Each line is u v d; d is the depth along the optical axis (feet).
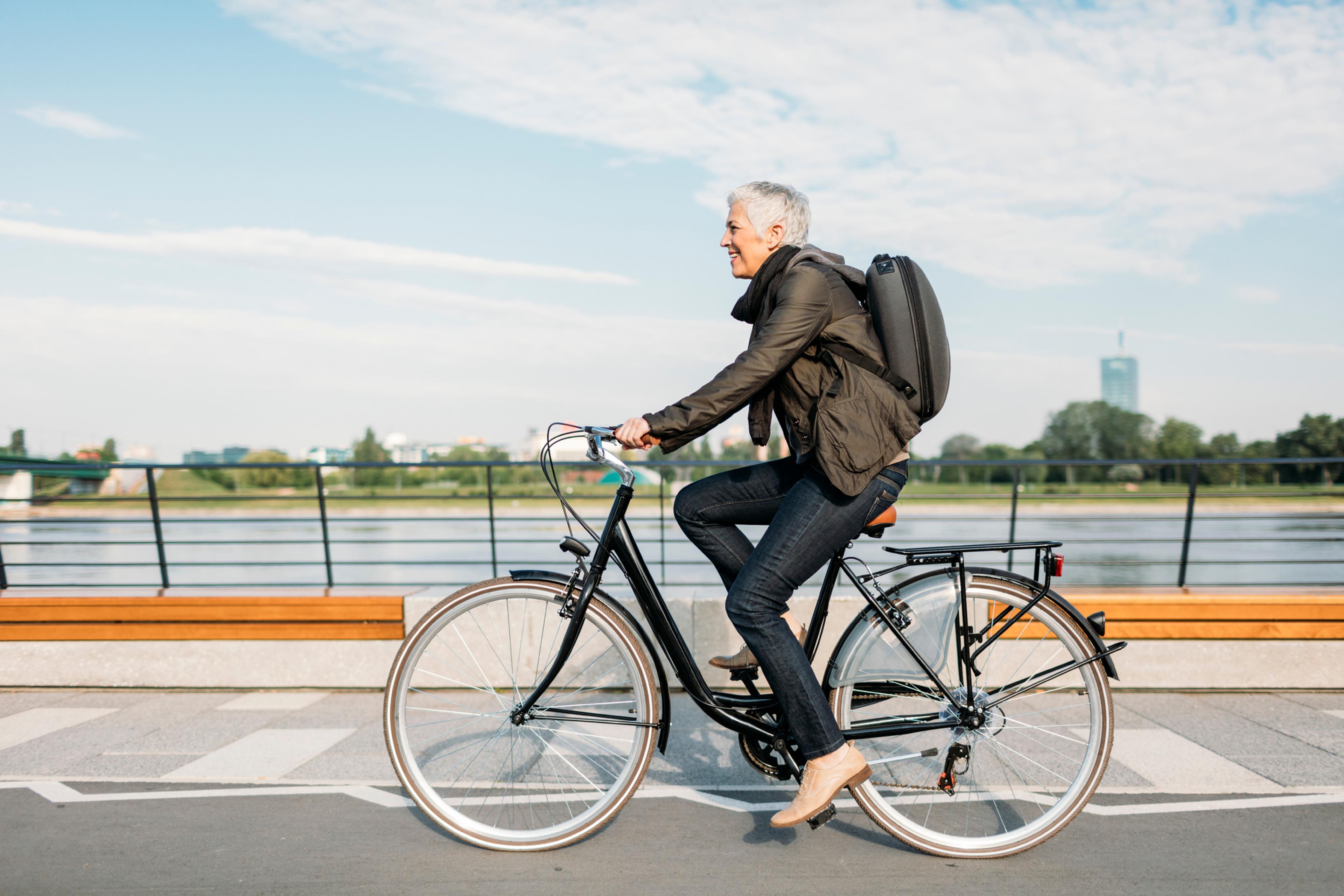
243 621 13.70
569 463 14.76
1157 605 13.10
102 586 14.99
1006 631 7.92
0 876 7.41
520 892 7.13
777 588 7.35
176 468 14.71
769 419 7.84
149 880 7.34
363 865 7.66
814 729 7.43
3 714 12.47
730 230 7.81
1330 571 37.65
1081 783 7.91
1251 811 8.82
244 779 9.84
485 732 9.88
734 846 8.08
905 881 7.33
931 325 7.14
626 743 8.24
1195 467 14.12
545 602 8.15
